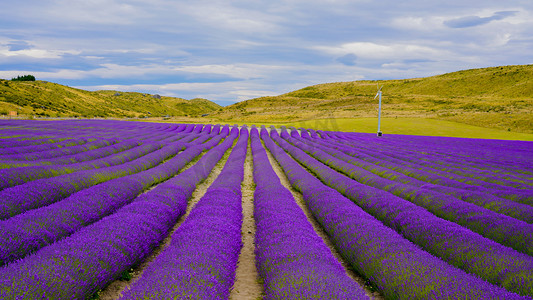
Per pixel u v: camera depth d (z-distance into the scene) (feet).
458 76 607.37
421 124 198.59
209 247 20.84
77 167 49.98
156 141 98.94
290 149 94.68
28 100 340.39
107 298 19.16
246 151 98.02
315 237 24.04
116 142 92.07
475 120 209.05
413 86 601.21
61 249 19.33
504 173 62.28
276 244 22.41
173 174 56.90
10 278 15.14
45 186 33.53
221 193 36.14
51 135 95.91
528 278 17.31
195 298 14.33
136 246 22.53
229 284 19.08
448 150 101.24
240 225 29.27
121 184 37.65
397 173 55.93
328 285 15.66
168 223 29.63
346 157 78.38
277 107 421.18
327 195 37.47
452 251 22.84
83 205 28.86
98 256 19.12
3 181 35.35
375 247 22.43
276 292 15.79
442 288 16.16
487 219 29.01
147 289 14.69
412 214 30.07
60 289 15.44
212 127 185.16
